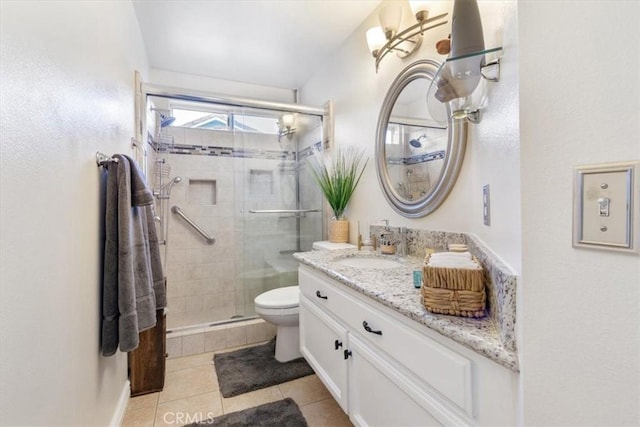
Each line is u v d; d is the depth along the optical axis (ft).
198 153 9.39
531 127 1.63
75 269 3.18
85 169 3.48
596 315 1.35
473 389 2.16
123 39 5.34
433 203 4.63
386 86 5.89
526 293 1.66
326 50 8.02
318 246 6.87
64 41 2.93
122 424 4.77
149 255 5.24
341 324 4.20
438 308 2.53
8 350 2.06
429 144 4.76
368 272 4.18
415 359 2.72
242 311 9.07
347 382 4.00
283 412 4.99
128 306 3.96
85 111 3.47
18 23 2.19
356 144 7.00
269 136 9.53
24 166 2.28
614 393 1.30
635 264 1.23
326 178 7.57
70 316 3.04
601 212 1.33
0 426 1.97
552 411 1.53
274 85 10.36
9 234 2.09
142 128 6.72
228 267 9.70
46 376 2.56
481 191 3.23
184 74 9.40
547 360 1.55
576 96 1.43
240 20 6.69
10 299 2.10
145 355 5.58
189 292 9.27
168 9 6.25
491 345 1.95
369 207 6.52
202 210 9.46
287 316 6.40
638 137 1.22
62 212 2.89
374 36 5.57
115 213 4.00
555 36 1.52
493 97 2.62
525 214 1.66
